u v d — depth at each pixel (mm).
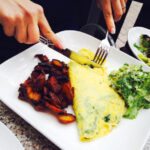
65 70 349
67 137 272
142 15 701
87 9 670
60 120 280
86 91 339
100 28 507
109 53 430
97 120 302
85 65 392
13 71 338
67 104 309
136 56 468
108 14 448
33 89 293
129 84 343
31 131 275
